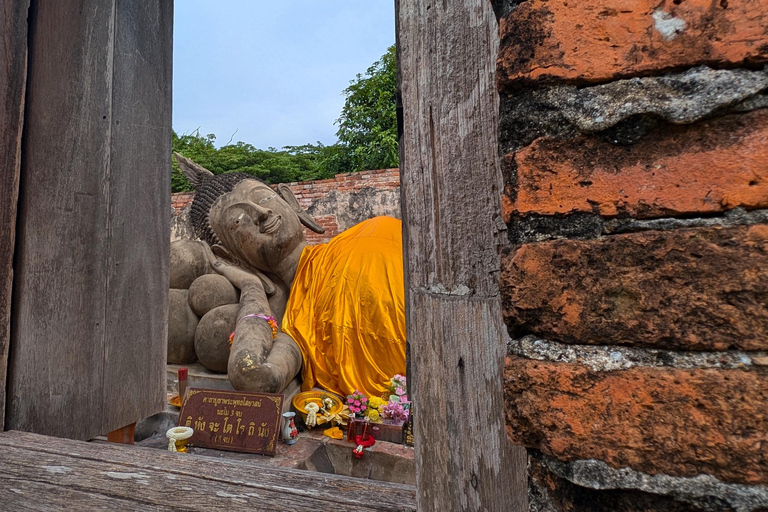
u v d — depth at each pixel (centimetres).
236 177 469
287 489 88
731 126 47
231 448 252
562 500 52
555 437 50
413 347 83
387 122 1087
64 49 142
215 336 364
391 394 325
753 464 43
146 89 176
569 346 51
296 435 274
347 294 359
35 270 132
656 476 46
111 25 160
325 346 357
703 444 44
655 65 49
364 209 704
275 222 407
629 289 48
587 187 51
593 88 52
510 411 53
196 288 397
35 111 133
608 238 50
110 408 157
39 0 134
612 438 48
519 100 56
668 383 46
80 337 146
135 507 90
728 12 47
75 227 145
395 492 86
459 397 75
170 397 338
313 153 1504
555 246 52
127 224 166
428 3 81
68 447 110
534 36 54
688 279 46
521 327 55
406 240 85
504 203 56
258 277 418
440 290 79
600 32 51
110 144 159
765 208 45
